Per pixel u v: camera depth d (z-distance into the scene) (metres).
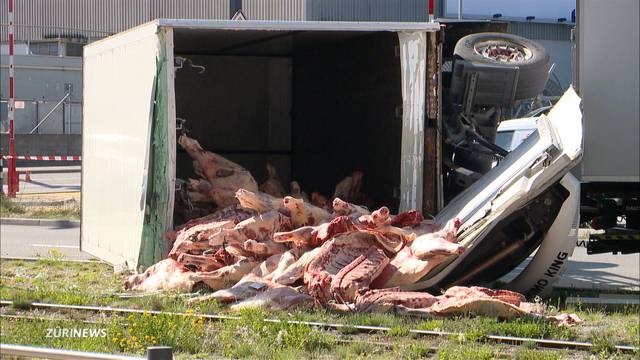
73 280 16.06
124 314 12.81
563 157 13.33
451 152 17.98
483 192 14.77
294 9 48.09
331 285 12.80
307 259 13.36
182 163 22.80
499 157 17.42
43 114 53.22
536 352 10.30
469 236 13.54
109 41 18.17
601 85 17.14
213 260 14.20
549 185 13.46
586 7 17.14
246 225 14.21
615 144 17.14
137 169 16.05
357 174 18.84
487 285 15.01
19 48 60.94
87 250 19.20
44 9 60.91
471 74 17.91
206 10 56.03
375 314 12.12
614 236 17.73
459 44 18.61
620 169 17.14
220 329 11.45
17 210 29.48
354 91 19.64
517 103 18.94
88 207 19.25
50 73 56.84
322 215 14.45
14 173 34.53
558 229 14.04
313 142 22.45
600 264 19.88
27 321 12.20
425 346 10.59
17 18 61.28
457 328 11.40
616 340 11.23
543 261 14.27
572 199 13.99
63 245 22.44
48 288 14.88
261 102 23.88
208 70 23.59
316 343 10.81
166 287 14.21
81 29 56.84
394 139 17.45
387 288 13.23
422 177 15.78
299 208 14.34
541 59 18.42
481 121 18.23
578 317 12.40
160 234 15.41
